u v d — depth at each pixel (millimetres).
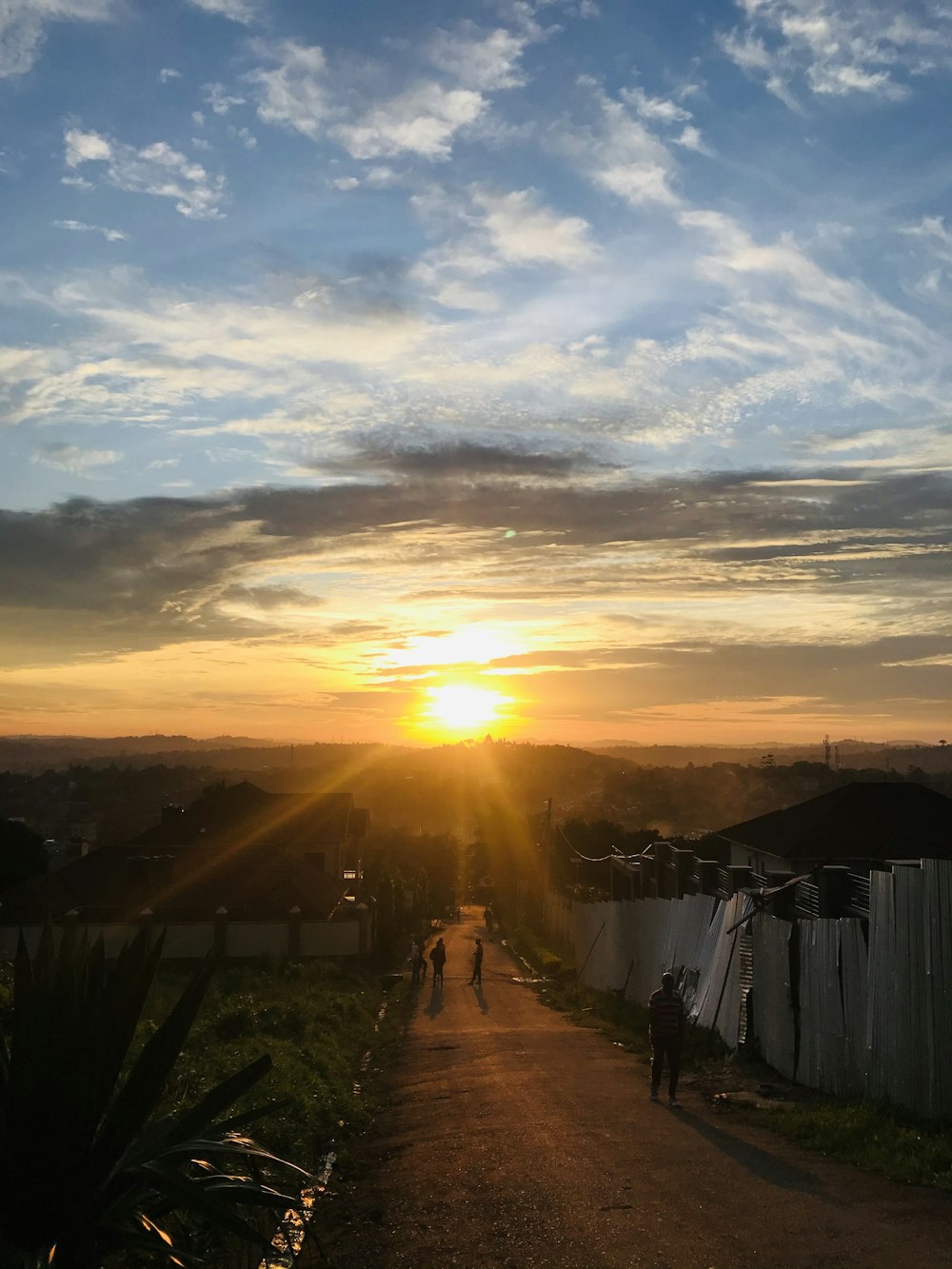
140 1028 13734
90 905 40750
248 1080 5121
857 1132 8859
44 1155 4723
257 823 55531
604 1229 6711
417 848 98250
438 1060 16594
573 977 37281
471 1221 7172
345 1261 6668
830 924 11391
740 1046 14086
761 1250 6078
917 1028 9281
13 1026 4879
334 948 39125
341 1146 10133
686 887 22172
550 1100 11695
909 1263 5703
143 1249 4863
